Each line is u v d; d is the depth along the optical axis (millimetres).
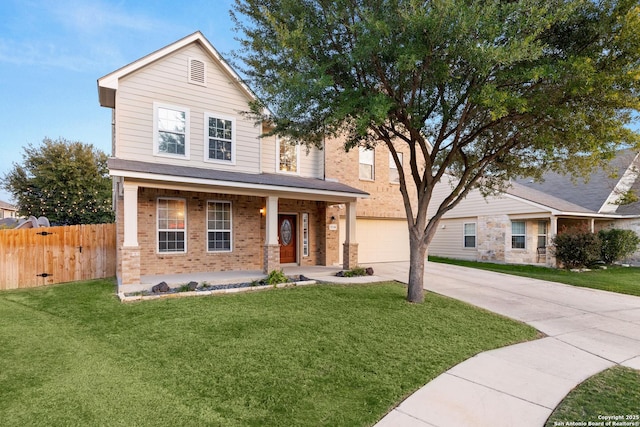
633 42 5965
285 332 5820
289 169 13758
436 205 22375
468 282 11258
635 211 18734
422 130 8922
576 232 15977
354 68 7168
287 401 3729
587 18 6359
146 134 10719
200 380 4156
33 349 5039
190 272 11211
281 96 6895
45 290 8992
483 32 5559
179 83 11289
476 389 4098
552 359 5113
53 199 21594
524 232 17922
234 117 12211
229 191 10227
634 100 6410
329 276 11547
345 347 5262
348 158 14719
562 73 6121
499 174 10344
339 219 14516
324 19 6910
